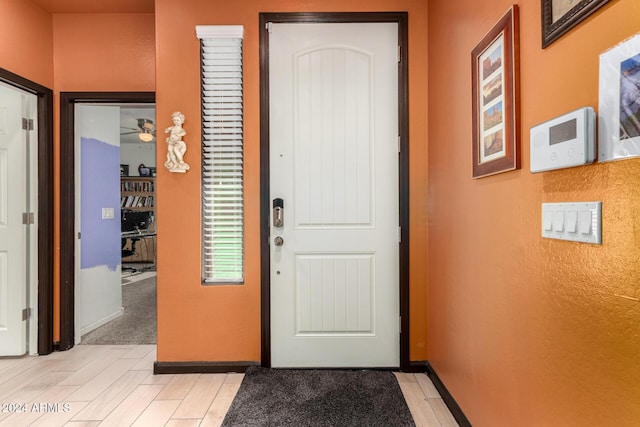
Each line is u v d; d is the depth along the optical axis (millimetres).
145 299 4039
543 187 1038
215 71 2209
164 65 2193
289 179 2234
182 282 2199
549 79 1010
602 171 811
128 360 2396
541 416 1051
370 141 2230
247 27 2205
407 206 2197
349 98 2230
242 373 2186
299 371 2186
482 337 1443
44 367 2285
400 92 2205
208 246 2250
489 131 1359
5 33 2193
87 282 2914
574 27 901
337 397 1889
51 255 2561
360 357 2227
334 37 2225
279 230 2230
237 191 2242
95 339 2795
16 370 2242
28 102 2482
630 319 739
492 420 1358
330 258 2238
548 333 1017
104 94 2588
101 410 1774
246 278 2215
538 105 1065
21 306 2455
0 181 2457
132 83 2588
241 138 2229
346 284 2236
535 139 1014
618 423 768
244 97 2211
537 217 1068
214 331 2207
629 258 742
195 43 2199
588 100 851
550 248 1007
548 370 1017
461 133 1664
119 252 3377
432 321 2102
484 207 1428
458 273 1703
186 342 2199
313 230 2236
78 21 2580
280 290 2230
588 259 857
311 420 1690
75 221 2705
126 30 2582
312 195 2236
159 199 2195
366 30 2221
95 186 3002
